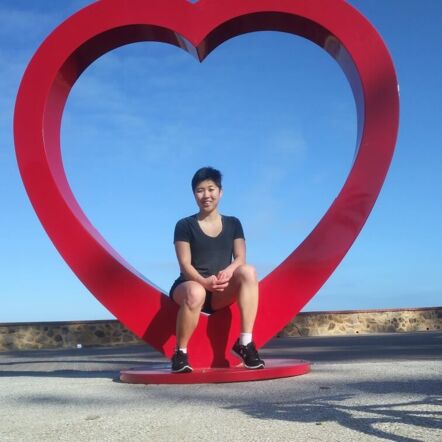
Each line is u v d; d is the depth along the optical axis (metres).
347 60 4.88
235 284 4.38
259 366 4.24
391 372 4.38
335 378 4.12
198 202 4.52
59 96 5.00
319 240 4.64
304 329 13.96
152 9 4.74
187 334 4.27
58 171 4.91
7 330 12.99
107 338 13.35
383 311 14.36
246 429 2.57
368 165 4.64
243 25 4.85
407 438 2.32
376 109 4.69
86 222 4.93
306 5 4.75
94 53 4.99
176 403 3.32
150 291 4.68
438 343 9.10
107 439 2.52
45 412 3.22
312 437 2.39
